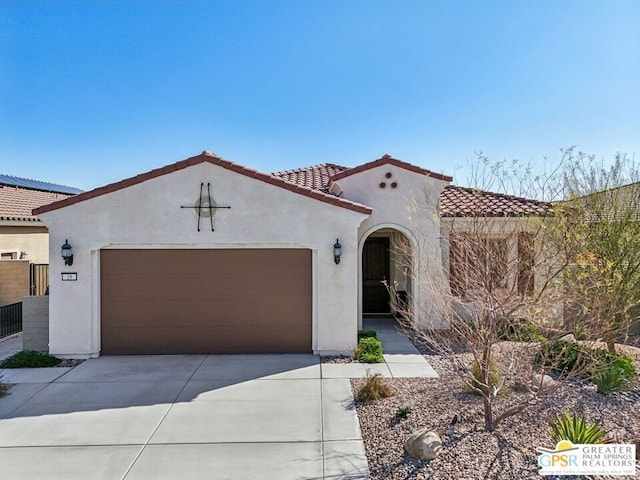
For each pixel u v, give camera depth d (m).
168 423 8.50
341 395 9.92
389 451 7.14
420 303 15.55
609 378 9.26
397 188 16.25
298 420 8.59
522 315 8.01
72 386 10.61
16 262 18.86
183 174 13.07
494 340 7.76
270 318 13.45
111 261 13.28
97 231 12.97
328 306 13.22
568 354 9.65
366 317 19.92
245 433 8.04
